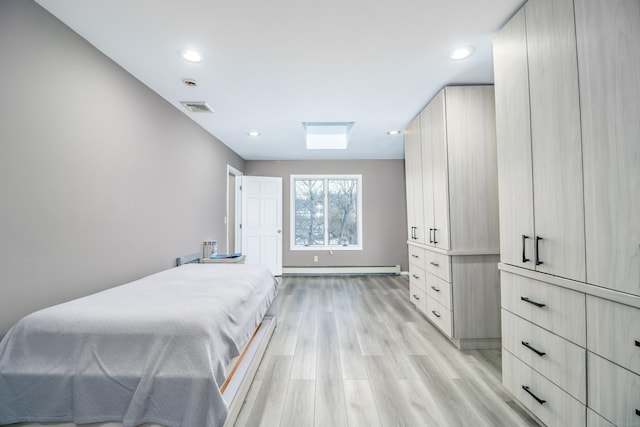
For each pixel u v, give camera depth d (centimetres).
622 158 101
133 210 221
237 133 377
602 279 108
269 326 256
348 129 440
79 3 145
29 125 143
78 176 171
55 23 155
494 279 242
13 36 135
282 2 145
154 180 248
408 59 202
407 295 413
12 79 135
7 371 114
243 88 245
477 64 210
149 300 150
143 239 233
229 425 142
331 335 271
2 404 114
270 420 155
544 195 138
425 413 160
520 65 152
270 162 562
